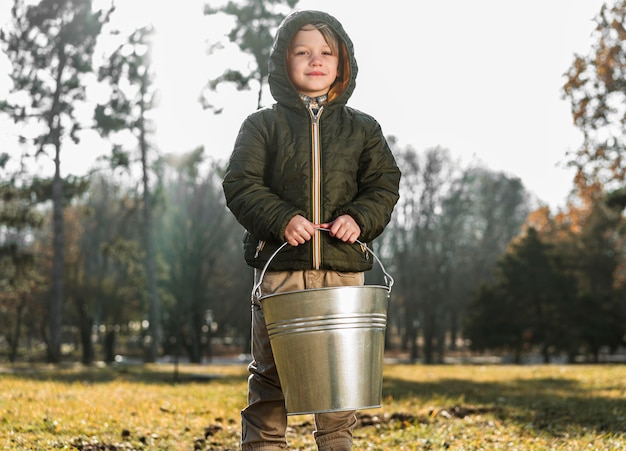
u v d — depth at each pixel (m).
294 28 3.45
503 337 41.44
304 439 5.70
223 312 51.34
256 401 3.58
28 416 6.25
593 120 20.78
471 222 59.44
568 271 45.62
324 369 3.07
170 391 9.90
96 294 44.66
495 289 42.91
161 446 5.40
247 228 3.37
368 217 3.37
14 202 32.16
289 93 3.46
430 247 54.16
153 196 39.41
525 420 7.05
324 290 3.06
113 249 36.94
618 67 20.36
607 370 17.73
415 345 50.16
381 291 3.20
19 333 48.16
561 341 41.06
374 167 3.57
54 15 29.66
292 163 3.42
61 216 31.02
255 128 3.48
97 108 30.62
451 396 9.87
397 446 5.48
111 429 5.88
